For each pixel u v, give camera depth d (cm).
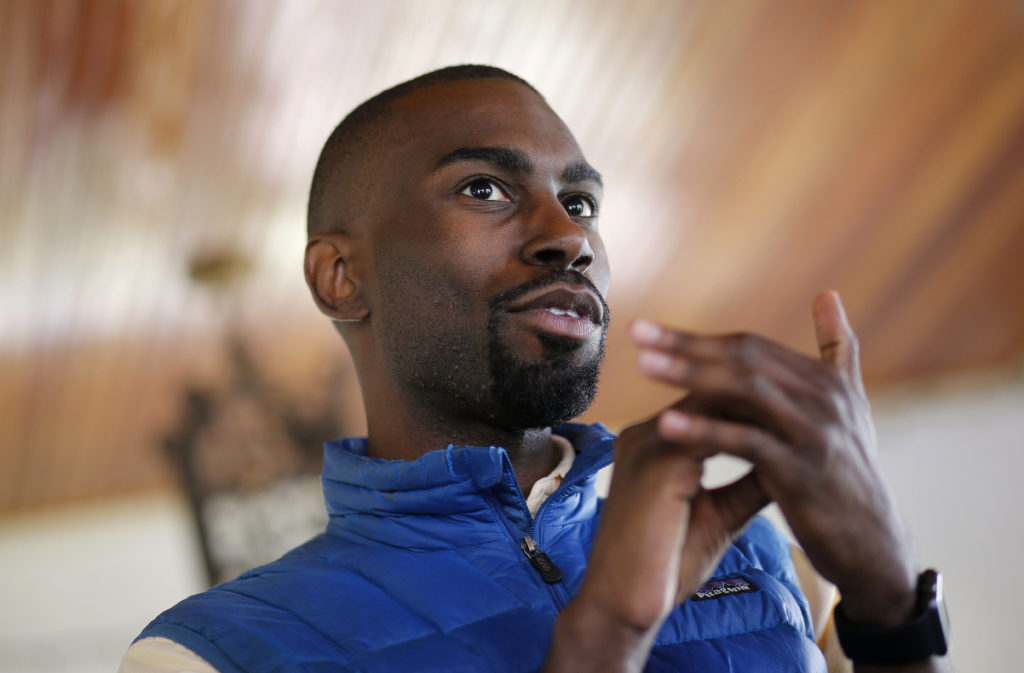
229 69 309
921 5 345
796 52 352
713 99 361
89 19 284
